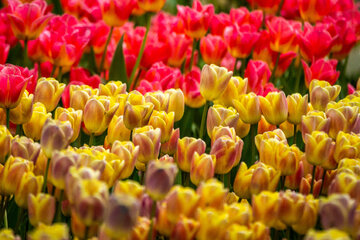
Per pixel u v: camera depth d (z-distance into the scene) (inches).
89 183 51.2
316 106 70.2
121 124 65.1
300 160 64.1
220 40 88.3
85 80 81.0
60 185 55.2
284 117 66.9
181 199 52.9
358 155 62.8
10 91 62.8
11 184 58.1
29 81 70.7
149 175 53.6
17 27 80.3
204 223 52.2
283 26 87.7
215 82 69.1
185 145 62.5
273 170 60.1
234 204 55.0
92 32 88.4
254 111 66.8
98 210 50.9
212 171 59.6
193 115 82.4
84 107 67.0
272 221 55.8
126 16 89.0
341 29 90.8
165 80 78.7
